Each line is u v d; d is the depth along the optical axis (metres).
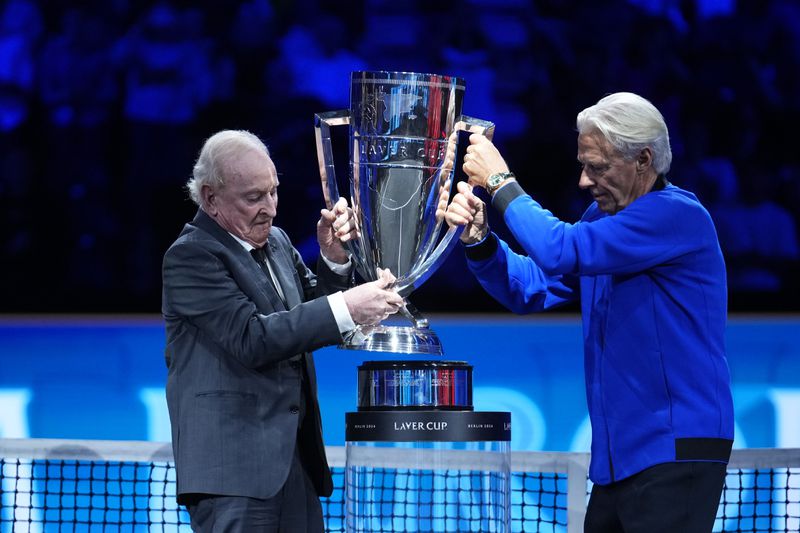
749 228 24.38
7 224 24.89
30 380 18.70
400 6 25.72
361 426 7.56
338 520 13.36
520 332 21.17
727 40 25.77
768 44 25.75
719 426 7.54
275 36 25.45
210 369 7.96
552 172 25.22
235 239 8.20
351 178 8.22
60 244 24.94
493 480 7.64
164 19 25.48
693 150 25.06
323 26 25.55
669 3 25.84
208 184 8.10
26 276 24.88
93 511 13.34
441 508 7.59
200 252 7.95
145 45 25.44
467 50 25.62
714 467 7.54
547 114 25.27
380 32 25.66
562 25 25.72
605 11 25.70
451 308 23.52
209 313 7.83
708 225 7.78
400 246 8.16
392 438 7.46
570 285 8.96
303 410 8.35
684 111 25.45
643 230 7.55
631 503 7.62
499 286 8.81
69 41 25.41
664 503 7.47
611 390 7.74
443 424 7.46
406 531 7.59
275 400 7.97
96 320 23.45
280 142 24.94
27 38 25.44
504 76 25.45
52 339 21.38
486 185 8.06
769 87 25.50
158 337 21.53
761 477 13.56
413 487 7.59
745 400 17.42
